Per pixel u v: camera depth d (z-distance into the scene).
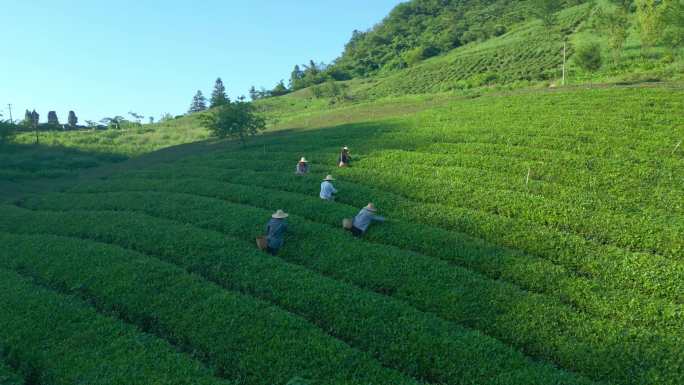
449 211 19.66
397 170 26.75
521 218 18.98
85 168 54.03
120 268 16.33
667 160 22.91
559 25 107.88
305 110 107.62
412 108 53.84
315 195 24.62
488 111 37.00
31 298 14.61
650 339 11.08
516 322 12.02
